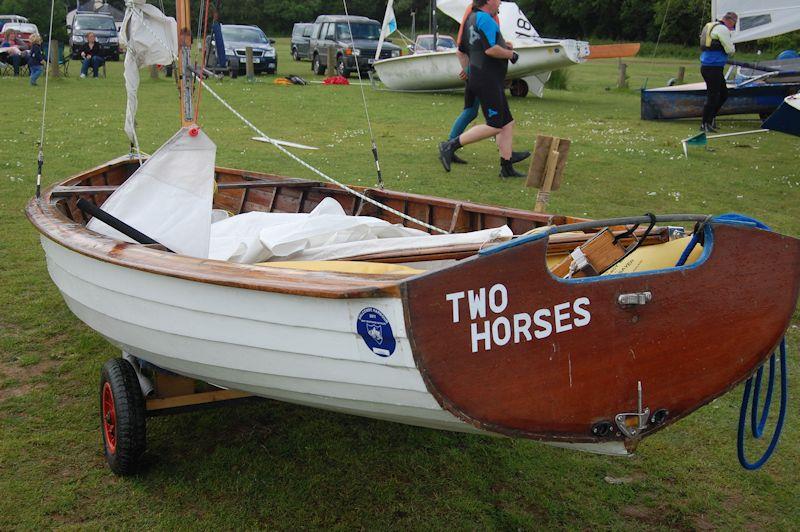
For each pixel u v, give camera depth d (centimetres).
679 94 1548
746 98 1557
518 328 264
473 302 257
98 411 408
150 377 373
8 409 405
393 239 382
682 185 955
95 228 393
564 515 340
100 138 1149
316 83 2161
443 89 1962
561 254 372
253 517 329
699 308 284
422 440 400
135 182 376
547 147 487
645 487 363
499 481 365
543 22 5856
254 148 1117
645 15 5088
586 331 271
